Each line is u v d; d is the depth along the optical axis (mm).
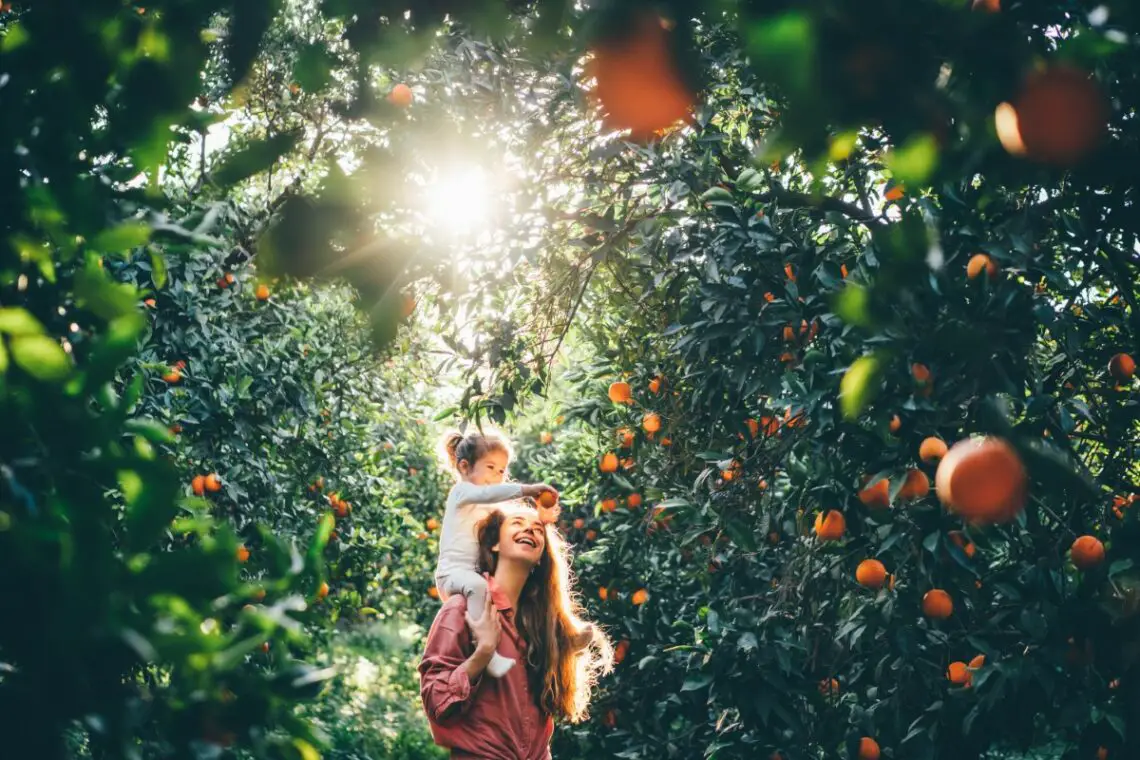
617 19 1032
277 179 3998
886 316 1207
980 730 3182
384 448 8469
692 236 4227
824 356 2920
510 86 4184
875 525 3160
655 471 5039
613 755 5398
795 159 3836
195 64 1262
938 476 1202
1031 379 2648
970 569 2727
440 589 3449
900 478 2621
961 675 3145
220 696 1096
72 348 1419
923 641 3209
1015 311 2289
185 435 5297
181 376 5332
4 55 1212
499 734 3141
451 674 3129
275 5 1271
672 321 4582
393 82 3721
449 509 3551
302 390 6250
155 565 996
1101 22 1138
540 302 4703
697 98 1058
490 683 3154
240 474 5629
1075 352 2963
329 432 7004
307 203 1288
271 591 1160
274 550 1198
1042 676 2693
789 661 3641
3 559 968
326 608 6773
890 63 1023
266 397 6055
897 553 3182
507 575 3330
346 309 5477
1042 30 1219
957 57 1032
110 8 1223
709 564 4609
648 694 5398
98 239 1190
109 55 1236
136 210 1403
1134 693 2451
